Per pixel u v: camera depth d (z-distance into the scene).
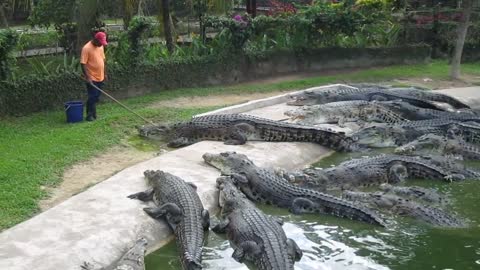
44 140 10.55
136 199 7.81
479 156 10.82
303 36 20.28
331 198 8.06
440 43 24.42
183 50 17.52
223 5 17.81
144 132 11.34
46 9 17.03
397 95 14.61
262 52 18.97
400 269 6.52
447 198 8.75
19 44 14.32
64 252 6.22
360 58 21.38
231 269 6.46
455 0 25.27
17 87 12.56
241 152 10.22
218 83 17.67
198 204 7.47
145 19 15.12
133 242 6.73
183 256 6.37
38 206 7.63
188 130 11.14
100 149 10.34
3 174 8.59
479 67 22.45
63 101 13.48
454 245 7.11
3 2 19.39
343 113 13.02
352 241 7.25
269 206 8.37
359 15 20.12
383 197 8.34
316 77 19.19
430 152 10.95
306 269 6.49
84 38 16.59
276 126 10.98
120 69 14.84
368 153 11.16
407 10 25.72
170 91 16.11
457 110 14.43
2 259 6.02
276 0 26.77
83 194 7.86
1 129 11.40
